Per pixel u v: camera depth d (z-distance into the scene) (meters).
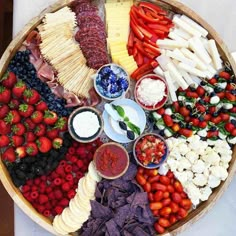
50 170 0.93
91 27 0.95
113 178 0.93
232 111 0.96
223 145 0.96
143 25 0.96
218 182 0.96
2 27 1.23
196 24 0.96
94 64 0.95
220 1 1.00
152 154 0.93
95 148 0.95
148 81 0.94
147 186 0.94
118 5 0.97
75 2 0.95
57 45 0.95
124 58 0.96
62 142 0.94
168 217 0.94
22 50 0.95
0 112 0.91
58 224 0.92
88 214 0.93
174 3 0.95
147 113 0.97
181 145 0.95
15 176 0.92
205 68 0.96
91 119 0.94
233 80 0.96
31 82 0.93
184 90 0.96
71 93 0.94
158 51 0.96
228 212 0.98
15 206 0.95
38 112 0.92
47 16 0.94
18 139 0.92
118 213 0.92
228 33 1.00
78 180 0.94
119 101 0.96
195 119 0.94
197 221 0.97
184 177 0.95
